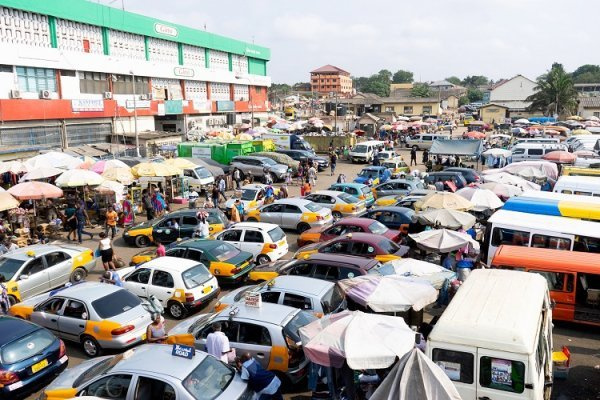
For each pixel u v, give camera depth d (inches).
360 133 2564.0
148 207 962.7
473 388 298.5
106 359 378.9
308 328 353.7
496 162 1514.5
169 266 565.0
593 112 3376.0
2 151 1108.5
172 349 333.7
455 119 4067.4
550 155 1272.1
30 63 1396.4
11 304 577.3
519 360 287.7
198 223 812.0
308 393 392.2
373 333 334.0
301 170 1445.6
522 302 337.7
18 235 821.9
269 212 905.5
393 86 6840.6
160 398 298.0
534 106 3373.5
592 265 479.8
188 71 2182.6
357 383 355.6
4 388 386.3
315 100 4687.5
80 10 1577.3
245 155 1537.9
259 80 2874.0
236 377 322.0
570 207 666.8
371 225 695.7
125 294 503.8
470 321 308.7
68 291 506.3
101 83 1699.1
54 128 1482.5
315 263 530.6
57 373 425.1
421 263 541.6
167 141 1710.1
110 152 1408.7
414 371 264.4
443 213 685.9
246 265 644.7
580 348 465.7
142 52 1924.2
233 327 403.2
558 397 378.9
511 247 534.0
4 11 1347.2
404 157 2048.5
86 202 990.4
